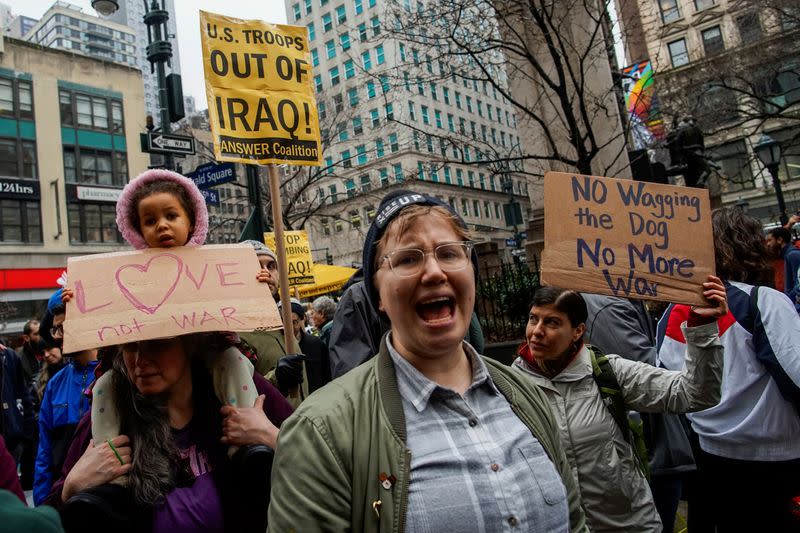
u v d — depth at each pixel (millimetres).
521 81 9773
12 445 5805
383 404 1381
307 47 4258
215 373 1971
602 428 2398
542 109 9500
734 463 2646
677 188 2201
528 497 1330
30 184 29422
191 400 1937
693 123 9914
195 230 2146
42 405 3572
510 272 7797
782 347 2428
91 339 1749
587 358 2523
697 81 16922
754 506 2609
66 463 1843
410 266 1433
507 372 1637
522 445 1420
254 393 2004
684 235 2170
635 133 12594
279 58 4117
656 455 2846
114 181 32656
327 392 1441
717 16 31578
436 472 1292
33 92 30266
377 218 1603
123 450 1699
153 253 1999
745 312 2578
